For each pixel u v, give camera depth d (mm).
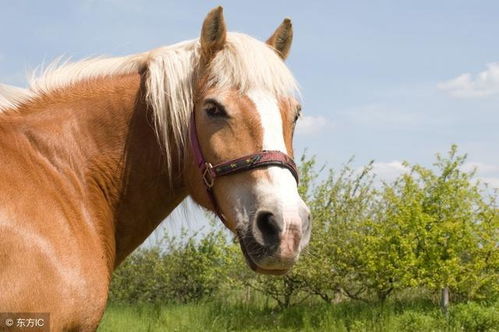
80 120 2441
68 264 2082
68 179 2326
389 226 9617
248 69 2373
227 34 2527
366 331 8664
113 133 2475
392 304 10023
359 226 10375
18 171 2150
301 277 10695
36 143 2305
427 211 9352
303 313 10102
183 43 2611
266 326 10172
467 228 8938
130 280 14242
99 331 9383
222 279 13008
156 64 2500
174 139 2496
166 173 2543
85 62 2654
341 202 10867
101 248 2326
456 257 8938
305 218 2209
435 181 9398
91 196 2387
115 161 2463
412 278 9078
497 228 9031
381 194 9867
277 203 2158
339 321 9125
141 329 9641
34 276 1973
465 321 8266
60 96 2486
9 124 2291
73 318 2074
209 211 2535
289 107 2461
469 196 9211
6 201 2021
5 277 1924
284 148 2311
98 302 2180
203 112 2369
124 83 2555
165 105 2451
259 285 11445
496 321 8094
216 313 10922
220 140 2314
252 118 2309
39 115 2387
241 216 2232
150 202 2555
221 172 2295
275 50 2635
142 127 2514
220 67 2395
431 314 8875
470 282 9250
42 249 2020
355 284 10914
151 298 14117
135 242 2586
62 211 2199
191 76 2471
